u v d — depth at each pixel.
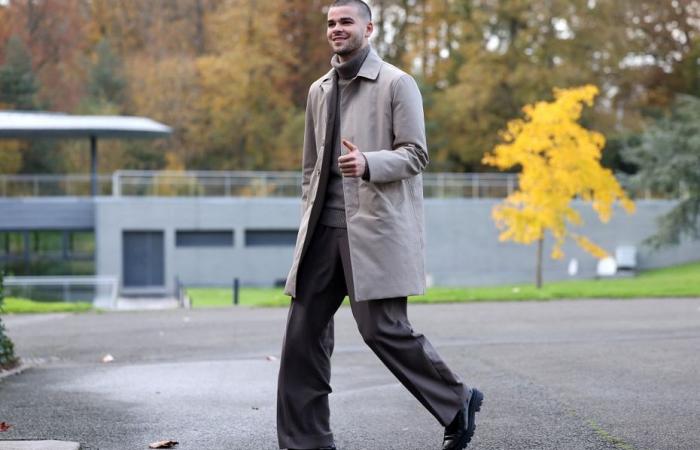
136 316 21.84
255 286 50.03
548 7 59.03
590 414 7.94
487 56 60.47
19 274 49.12
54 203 48.53
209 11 71.19
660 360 11.10
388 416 8.06
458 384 6.00
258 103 66.06
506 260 52.03
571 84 59.03
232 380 10.29
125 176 49.31
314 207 6.12
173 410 8.52
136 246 49.25
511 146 35.19
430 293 25.27
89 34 73.06
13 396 9.48
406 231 6.03
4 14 69.94
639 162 47.06
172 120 65.81
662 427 7.39
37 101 67.00
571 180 34.78
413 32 67.69
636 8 65.25
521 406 8.38
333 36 6.14
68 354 13.66
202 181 50.12
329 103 6.18
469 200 51.69
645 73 65.44
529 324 16.52
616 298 23.92
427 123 63.41
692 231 52.31
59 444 6.86
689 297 23.78
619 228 52.53
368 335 5.99
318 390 6.22
